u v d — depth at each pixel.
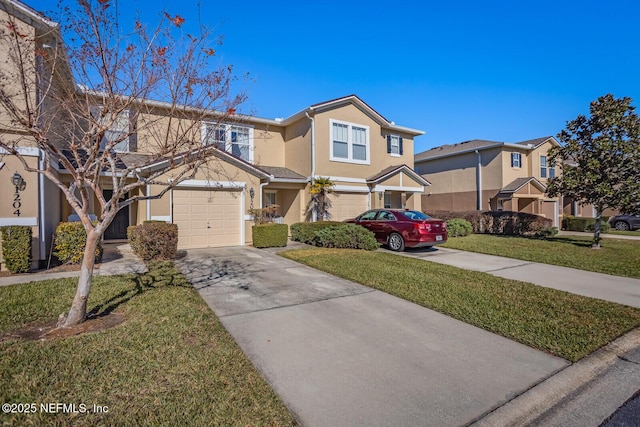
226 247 11.45
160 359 3.48
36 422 2.51
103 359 3.43
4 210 7.47
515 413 2.89
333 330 4.50
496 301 5.76
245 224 11.95
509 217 17.44
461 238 15.29
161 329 4.20
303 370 3.46
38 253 7.76
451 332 4.52
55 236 8.34
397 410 2.85
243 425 2.58
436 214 20.88
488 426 2.73
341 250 10.89
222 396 2.92
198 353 3.65
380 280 6.98
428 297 5.92
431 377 3.39
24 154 7.54
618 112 11.34
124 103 4.92
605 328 4.68
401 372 3.47
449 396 3.08
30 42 5.19
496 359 3.80
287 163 16.25
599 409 3.06
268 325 4.61
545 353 3.98
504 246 12.64
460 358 3.80
